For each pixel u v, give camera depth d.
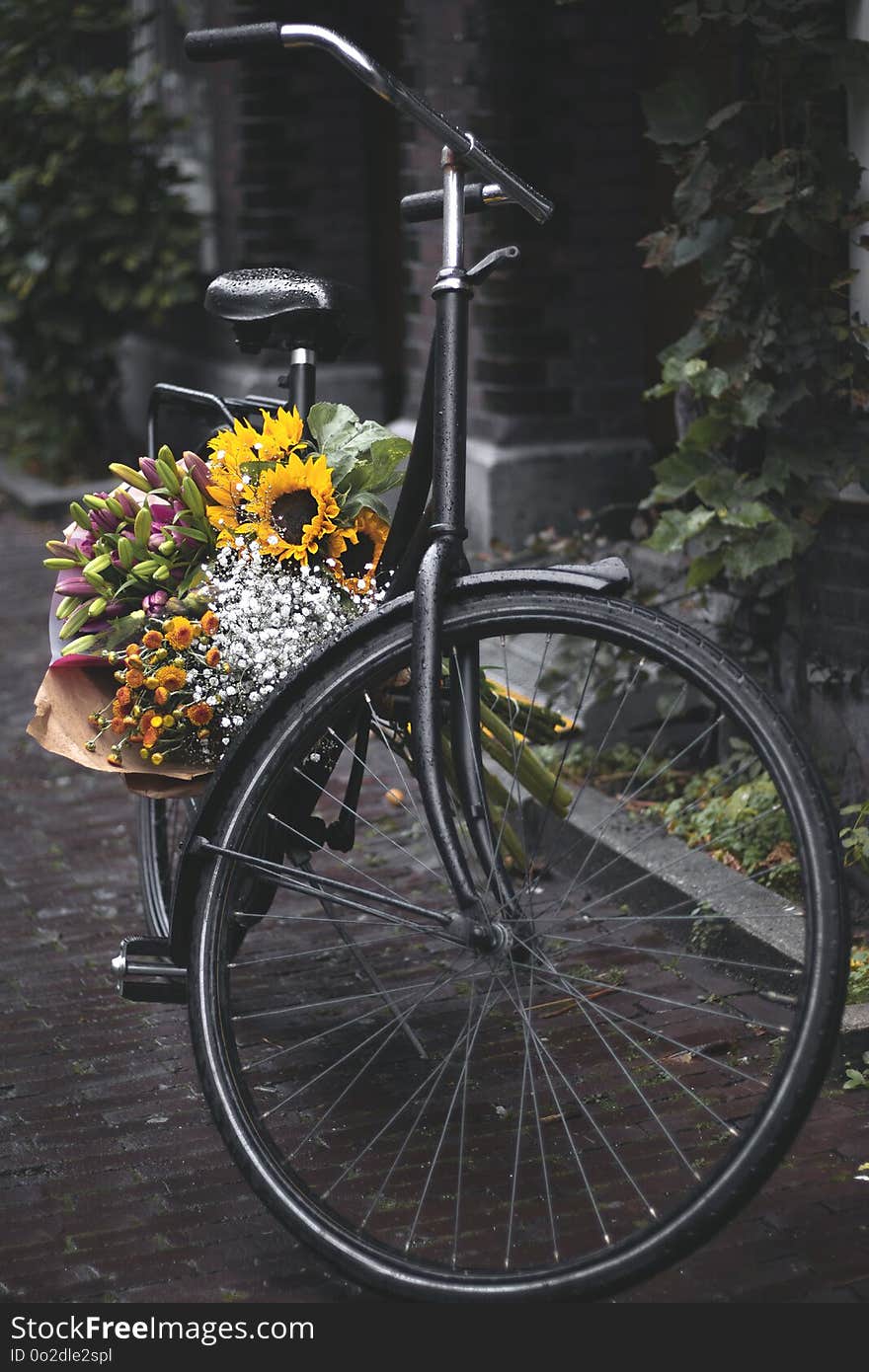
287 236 8.59
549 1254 2.65
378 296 8.74
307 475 2.86
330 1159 2.97
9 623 7.55
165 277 9.44
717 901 3.76
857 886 4.01
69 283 9.88
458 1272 2.37
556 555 5.42
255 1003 3.65
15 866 4.68
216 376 9.36
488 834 2.69
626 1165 2.91
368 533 2.99
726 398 4.32
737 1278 2.55
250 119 8.48
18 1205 2.87
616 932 3.93
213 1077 2.57
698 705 4.92
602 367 6.43
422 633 2.53
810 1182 2.83
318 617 2.88
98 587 2.90
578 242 6.29
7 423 11.53
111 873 4.60
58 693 2.89
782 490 4.25
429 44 6.61
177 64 10.18
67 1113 3.21
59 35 9.77
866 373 4.17
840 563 4.34
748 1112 3.07
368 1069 3.32
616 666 4.95
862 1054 3.22
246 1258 2.68
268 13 8.38
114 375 10.61
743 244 4.23
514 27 6.05
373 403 8.72
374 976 3.12
